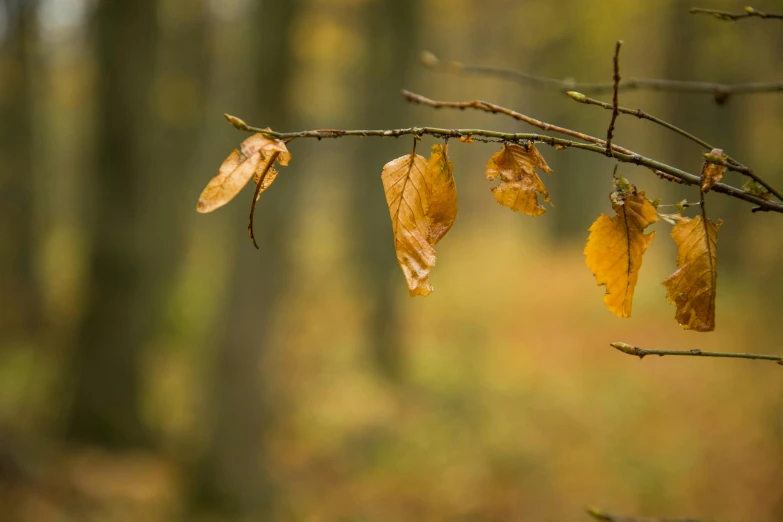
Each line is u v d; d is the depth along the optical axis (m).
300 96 6.45
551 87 1.99
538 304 13.52
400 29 9.62
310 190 18.45
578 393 8.23
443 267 16.28
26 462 5.90
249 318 6.20
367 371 9.62
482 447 7.06
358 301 10.69
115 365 7.73
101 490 6.16
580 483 6.14
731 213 10.74
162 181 9.79
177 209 12.12
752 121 9.71
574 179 20.88
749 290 9.33
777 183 8.22
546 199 1.00
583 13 7.79
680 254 0.99
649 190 13.27
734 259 10.75
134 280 7.85
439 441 7.42
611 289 1.01
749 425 6.31
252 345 6.20
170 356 9.42
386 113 9.88
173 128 11.95
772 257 8.38
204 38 12.88
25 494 5.48
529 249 20.69
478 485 6.36
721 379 7.55
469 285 15.27
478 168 23.19
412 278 0.93
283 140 0.87
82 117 15.38
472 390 8.93
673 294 0.99
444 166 0.96
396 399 8.93
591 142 1.00
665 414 7.14
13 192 12.49
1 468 5.65
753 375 7.22
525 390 8.77
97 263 7.81
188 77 10.79
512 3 12.05
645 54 10.73
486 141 0.99
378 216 9.99
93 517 5.53
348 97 13.05
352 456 7.30
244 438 6.16
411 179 0.95
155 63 7.84
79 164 15.49
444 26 12.84
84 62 13.41
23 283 12.30
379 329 9.80
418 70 10.07
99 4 7.50
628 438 6.78
